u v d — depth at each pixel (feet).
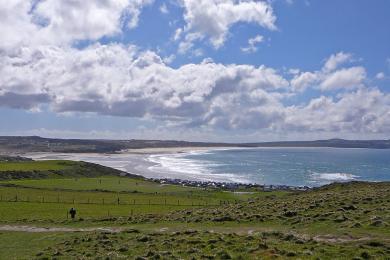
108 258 94.68
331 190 225.15
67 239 129.49
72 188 386.73
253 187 476.13
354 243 95.91
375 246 91.50
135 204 285.64
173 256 91.04
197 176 640.58
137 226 154.71
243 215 148.15
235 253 90.12
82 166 593.83
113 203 288.10
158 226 148.56
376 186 211.20
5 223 184.75
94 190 375.45
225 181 573.33
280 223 129.80
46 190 360.48
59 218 203.82
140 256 92.58
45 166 563.07
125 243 111.75
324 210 138.72
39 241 131.95
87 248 109.50
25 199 295.28
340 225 114.93
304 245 94.79
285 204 163.63
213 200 332.19
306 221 125.59
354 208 137.90
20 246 125.49
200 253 92.12
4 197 302.25
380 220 112.57
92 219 183.93
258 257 85.35
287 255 85.61
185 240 106.63
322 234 108.17
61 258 100.01
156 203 295.69
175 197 346.54
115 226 162.40
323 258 81.92
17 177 472.44
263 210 155.84
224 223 139.95
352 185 231.50
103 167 619.67
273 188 468.75
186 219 157.38
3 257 109.19
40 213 230.48
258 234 111.55
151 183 482.28
